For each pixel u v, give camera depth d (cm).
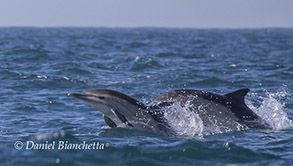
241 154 3447
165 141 3862
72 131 4334
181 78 8075
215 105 4419
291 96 6406
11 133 4225
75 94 4256
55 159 3231
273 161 3306
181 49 17150
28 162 3148
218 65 10588
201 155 3412
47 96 6322
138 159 3300
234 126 4384
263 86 7369
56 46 16762
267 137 4072
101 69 9288
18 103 5794
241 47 19075
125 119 4200
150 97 6531
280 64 10700
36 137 3891
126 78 8088
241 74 8825
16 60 10225
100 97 4256
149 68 9675
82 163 3173
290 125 4681
